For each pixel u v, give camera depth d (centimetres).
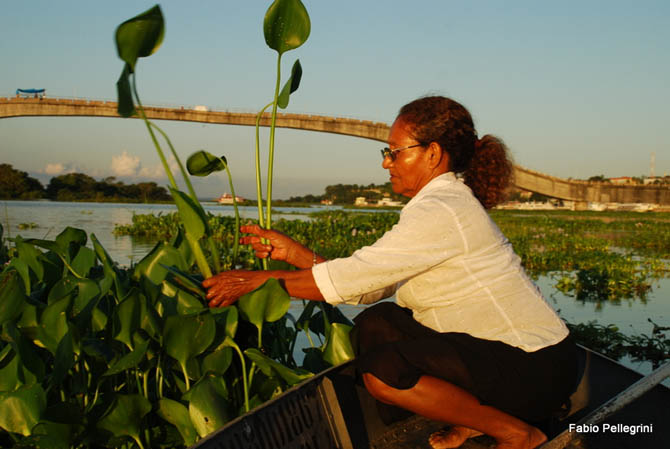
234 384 196
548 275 861
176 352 167
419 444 179
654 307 602
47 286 234
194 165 200
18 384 168
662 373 149
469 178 184
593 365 212
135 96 162
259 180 201
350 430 173
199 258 180
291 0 182
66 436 160
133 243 1175
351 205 12225
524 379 153
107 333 192
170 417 171
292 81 195
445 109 175
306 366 224
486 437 182
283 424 145
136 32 149
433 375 153
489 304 159
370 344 181
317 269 166
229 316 177
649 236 1856
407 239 158
